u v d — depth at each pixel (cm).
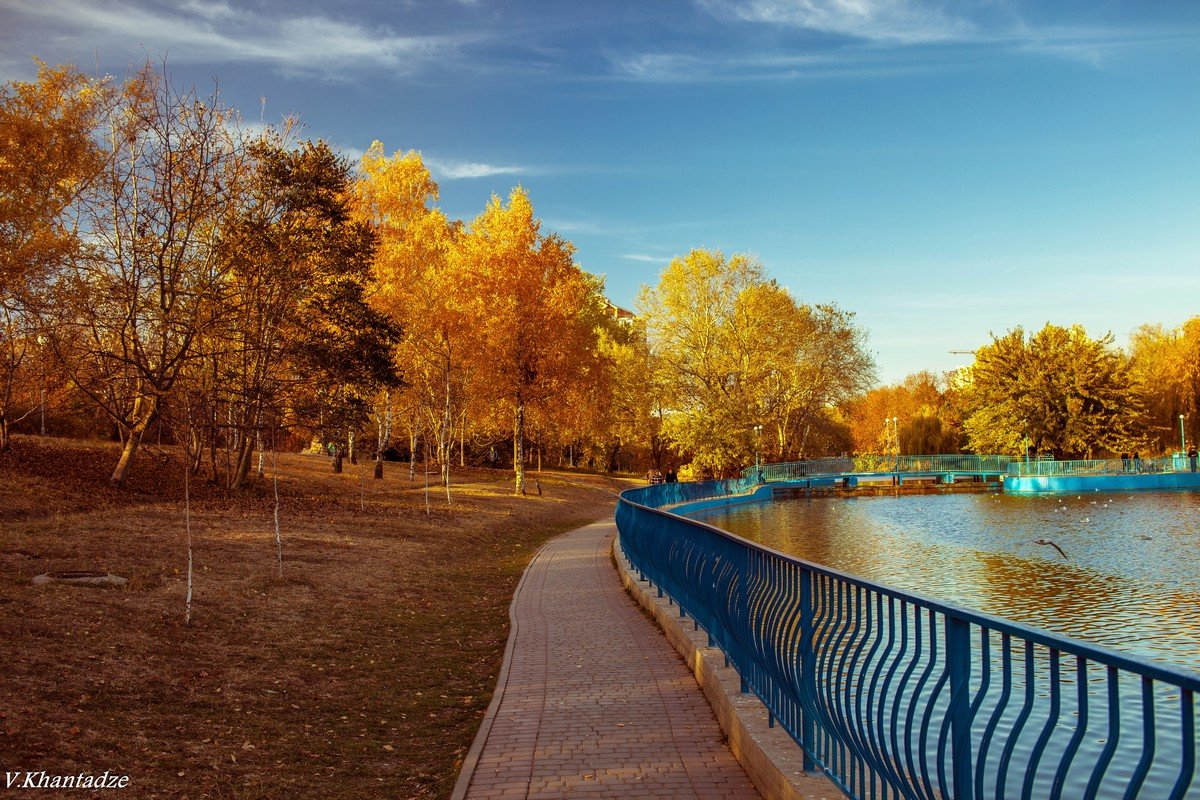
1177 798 221
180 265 1809
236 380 1969
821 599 482
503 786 552
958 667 336
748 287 5150
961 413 7756
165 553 1420
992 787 632
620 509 1830
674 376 5147
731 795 520
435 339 3266
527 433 5497
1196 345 6600
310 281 2275
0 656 739
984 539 3198
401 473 4369
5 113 2103
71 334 1952
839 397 5881
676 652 942
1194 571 2342
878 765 395
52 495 1933
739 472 5341
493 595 1546
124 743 608
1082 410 6222
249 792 555
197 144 1667
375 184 3497
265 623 1081
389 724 748
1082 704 264
